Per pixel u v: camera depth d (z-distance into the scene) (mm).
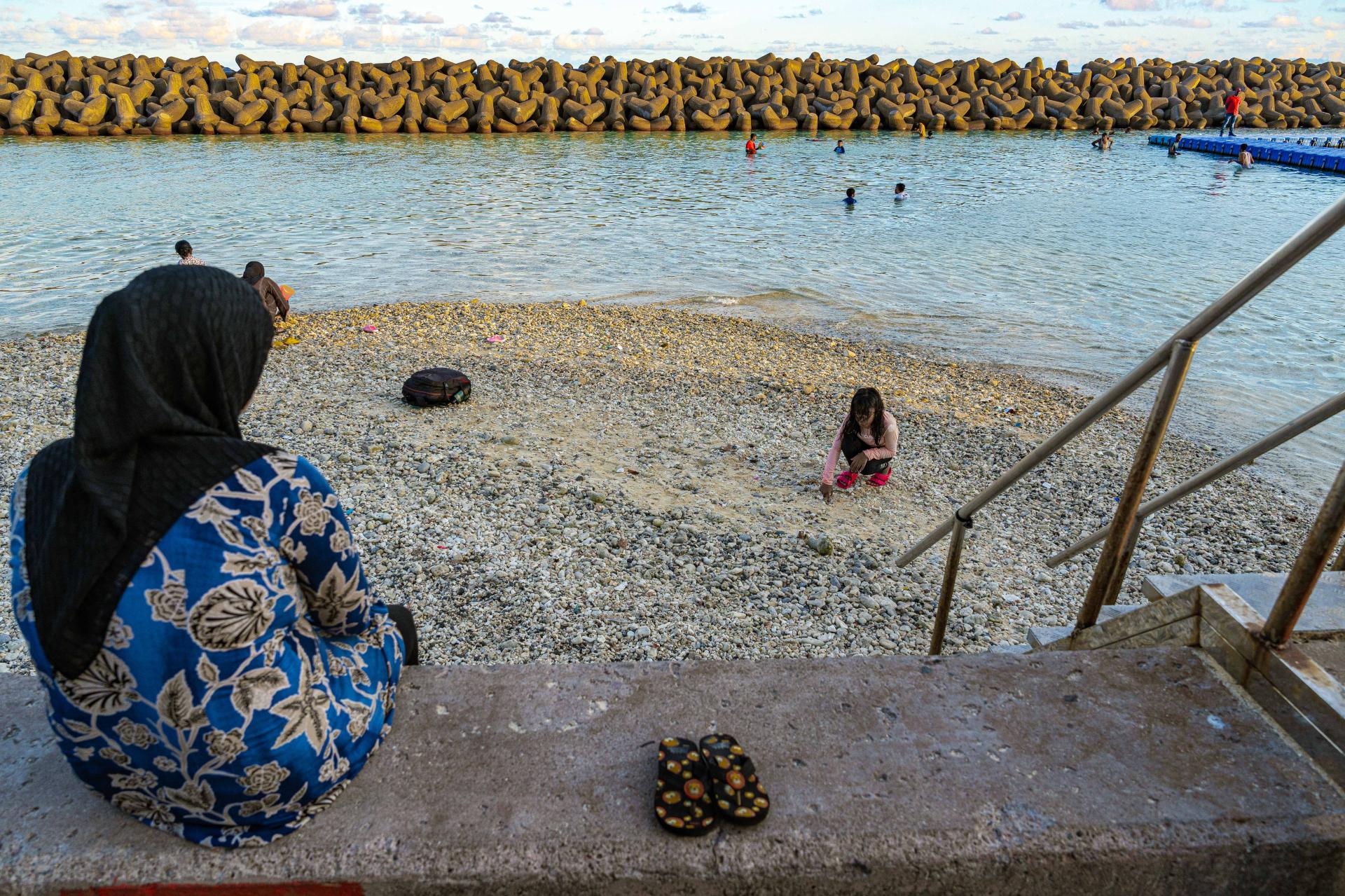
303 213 26172
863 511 7422
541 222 25047
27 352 11703
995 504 7727
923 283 18000
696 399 10125
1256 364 12664
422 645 5238
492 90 60969
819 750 2061
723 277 18422
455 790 1914
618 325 13750
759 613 5758
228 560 1519
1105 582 2695
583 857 1771
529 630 5434
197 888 1711
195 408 1527
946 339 14008
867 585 6180
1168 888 1874
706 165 41094
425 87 61500
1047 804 1909
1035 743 2086
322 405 9547
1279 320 14852
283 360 11305
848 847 1807
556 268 19094
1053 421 10102
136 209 26656
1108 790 1949
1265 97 70750
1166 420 2355
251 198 29094
